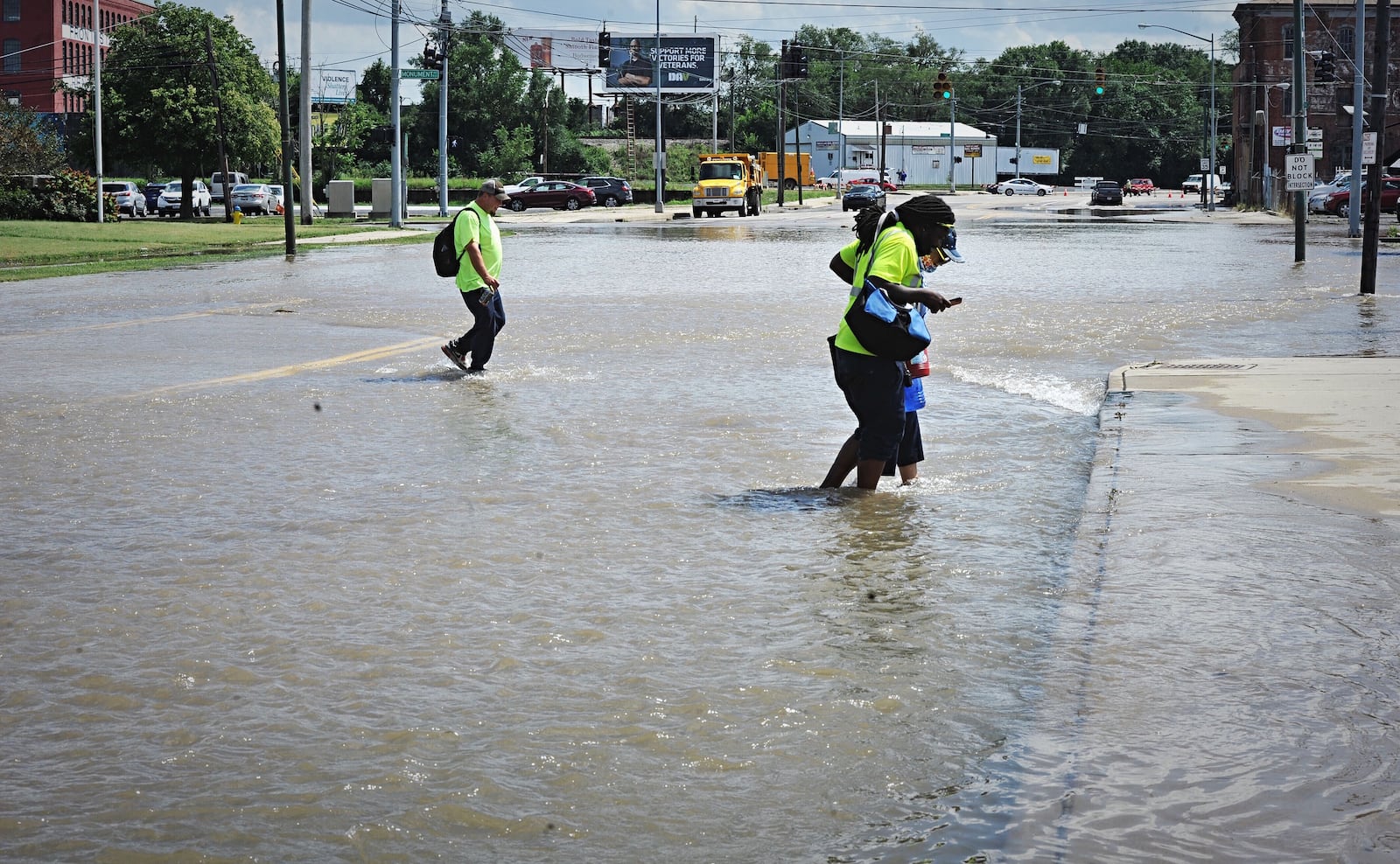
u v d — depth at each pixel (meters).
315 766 4.11
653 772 4.02
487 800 3.85
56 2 105.00
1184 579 5.57
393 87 50.78
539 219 63.19
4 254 32.94
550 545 6.68
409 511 7.44
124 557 6.55
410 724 4.42
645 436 9.62
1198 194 130.62
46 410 10.95
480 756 4.15
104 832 3.70
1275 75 73.75
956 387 11.79
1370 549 5.95
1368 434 8.56
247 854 3.55
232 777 4.03
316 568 6.31
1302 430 8.76
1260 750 3.91
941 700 4.53
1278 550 5.96
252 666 4.99
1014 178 134.12
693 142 147.88
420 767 4.08
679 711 4.49
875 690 4.64
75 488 8.10
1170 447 8.34
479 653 5.10
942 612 5.53
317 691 4.73
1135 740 4.02
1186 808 3.56
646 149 129.50
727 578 6.07
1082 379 12.21
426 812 3.78
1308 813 3.51
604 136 146.25
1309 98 73.19
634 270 27.55
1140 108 164.38
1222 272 25.75
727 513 7.31
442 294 22.22
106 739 4.34
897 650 5.07
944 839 3.52
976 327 16.34
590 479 8.21
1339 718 4.13
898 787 3.87
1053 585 5.91
